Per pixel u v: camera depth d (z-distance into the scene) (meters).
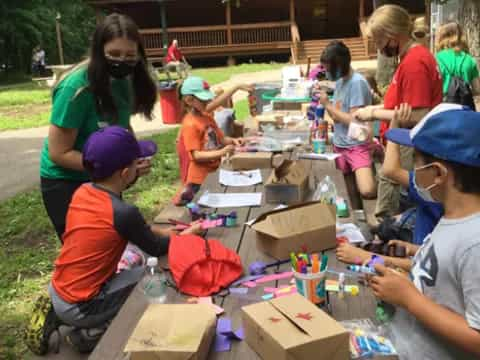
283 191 2.96
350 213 2.79
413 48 3.38
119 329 1.84
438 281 1.44
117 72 2.80
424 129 1.47
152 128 10.24
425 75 3.30
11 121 11.99
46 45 33.62
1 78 29.73
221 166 3.88
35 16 32.16
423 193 1.54
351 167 4.55
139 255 3.05
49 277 4.02
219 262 2.10
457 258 1.38
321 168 3.70
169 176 6.66
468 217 1.41
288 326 1.55
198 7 25.20
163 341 1.55
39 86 21.14
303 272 1.84
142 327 1.63
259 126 5.16
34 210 5.64
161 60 20.48
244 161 3.73
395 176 2.57
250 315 1.63
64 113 2.71
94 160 2.41
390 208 3.93
